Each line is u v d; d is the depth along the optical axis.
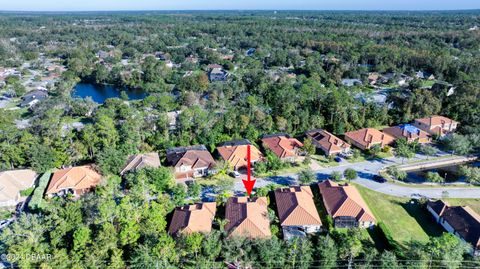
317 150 86.69
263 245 46.78
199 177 73.25
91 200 52.47
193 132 88.88
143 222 48.91
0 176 64.06
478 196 66.00
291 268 45.91
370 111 102.62
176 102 123.50
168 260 44.84
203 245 46.19
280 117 94.75
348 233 51.50
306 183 68.31
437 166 80.75
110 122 82.00
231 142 84.19
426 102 104.31
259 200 59.66
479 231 50.75
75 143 75.19
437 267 44.59
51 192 63.59
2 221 56.62
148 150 81.75
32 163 70.44
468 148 81.88
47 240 45.31
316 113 101.19
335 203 59.03
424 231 55.88
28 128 84.56
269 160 75.38
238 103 117.06
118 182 67.69
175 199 60.16
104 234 44.12
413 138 89.50
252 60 198.38
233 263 47.28
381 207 62.19
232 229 51.28
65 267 41.09
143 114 98.25
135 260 42.59
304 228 54.91
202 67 195.75
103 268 42.25
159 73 165.75
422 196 66.06
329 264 46.16
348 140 90.38
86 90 163.00
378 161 81.12
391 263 44.34
